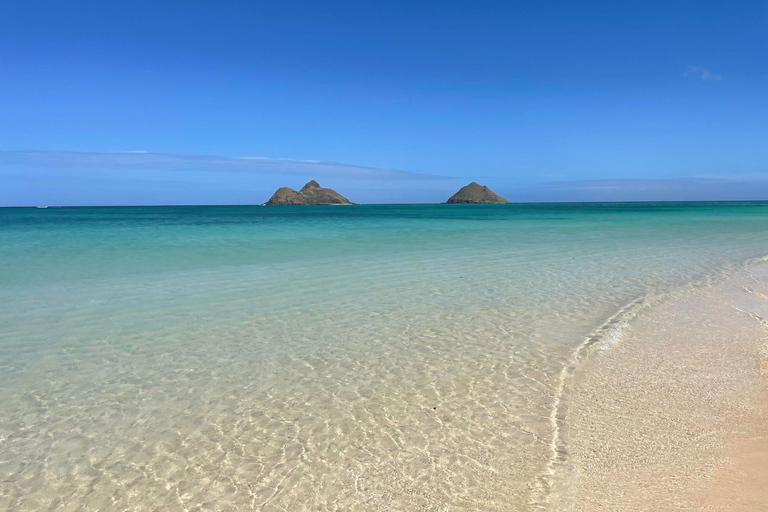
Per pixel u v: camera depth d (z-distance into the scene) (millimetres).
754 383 6043
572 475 4305
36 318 9500
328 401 5918
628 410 5484
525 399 5855
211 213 80938
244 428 5309
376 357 7348
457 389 6184
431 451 4785
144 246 21500
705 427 5008
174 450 4891
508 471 4414
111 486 4324
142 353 7574
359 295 11438
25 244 22156
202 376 6703
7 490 4258
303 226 37531
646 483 4105
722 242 23016
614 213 68625
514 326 8812
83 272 14609
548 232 30359
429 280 13258
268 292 11789
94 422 5453
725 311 9562
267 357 7395
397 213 80875
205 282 13016
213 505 4059
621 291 11555
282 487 4281
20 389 6293
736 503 3717
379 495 4141
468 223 42438
